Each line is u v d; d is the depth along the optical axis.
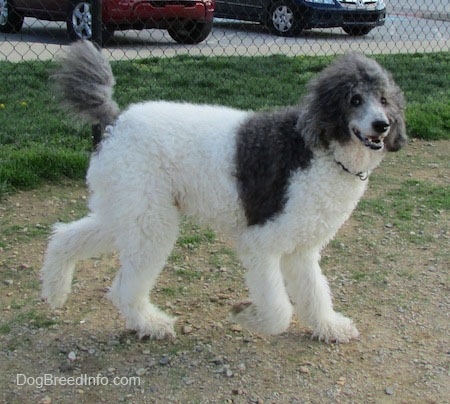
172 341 2.53
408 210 3.47
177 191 2.45
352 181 2.39
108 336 2.54
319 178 2.34
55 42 6.18
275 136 2.38
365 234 3.24
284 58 6.06
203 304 2.74
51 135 4.03
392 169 3.95
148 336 2.54
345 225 3.31
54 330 2.56
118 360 2.44
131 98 4.57
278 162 2.36
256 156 2.38
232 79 5.32
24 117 4.23
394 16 9.96
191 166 2.41
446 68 6.25
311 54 6.43
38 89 4.82
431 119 4.60
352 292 2.83
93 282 2.85
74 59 2.50
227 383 2.35
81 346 2.49
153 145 2.40
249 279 2.44
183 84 5.09
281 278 2.44
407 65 6.23
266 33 7.34
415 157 4.13
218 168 2.39
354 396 2.31
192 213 2.49
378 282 2.89
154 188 2.41
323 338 2.55
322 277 2.59
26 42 6.14
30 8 6.04
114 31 6.05
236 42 6.80
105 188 2.45
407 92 5.35
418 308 2.73
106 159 2.44
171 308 2.71
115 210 2.43
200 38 6.43
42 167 3.61
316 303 2.55
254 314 2.46
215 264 2.99
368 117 2.29
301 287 2.54
